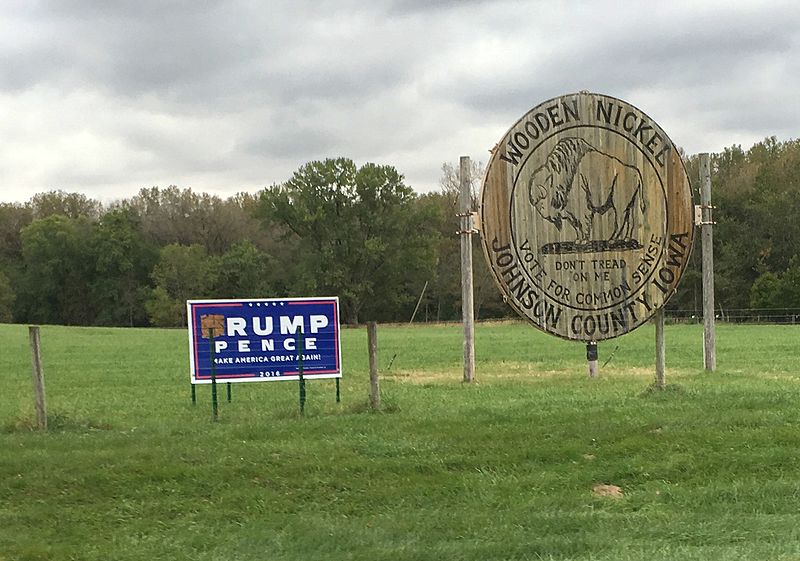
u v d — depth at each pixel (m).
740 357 24.91
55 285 85.94
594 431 9.99
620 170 15.88
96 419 12.02
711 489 8.08
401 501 7.83
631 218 15.88
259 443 9.70
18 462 8.74
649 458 9.04
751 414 10.88
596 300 15.91
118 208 90.06
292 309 12.74
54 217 86.19
